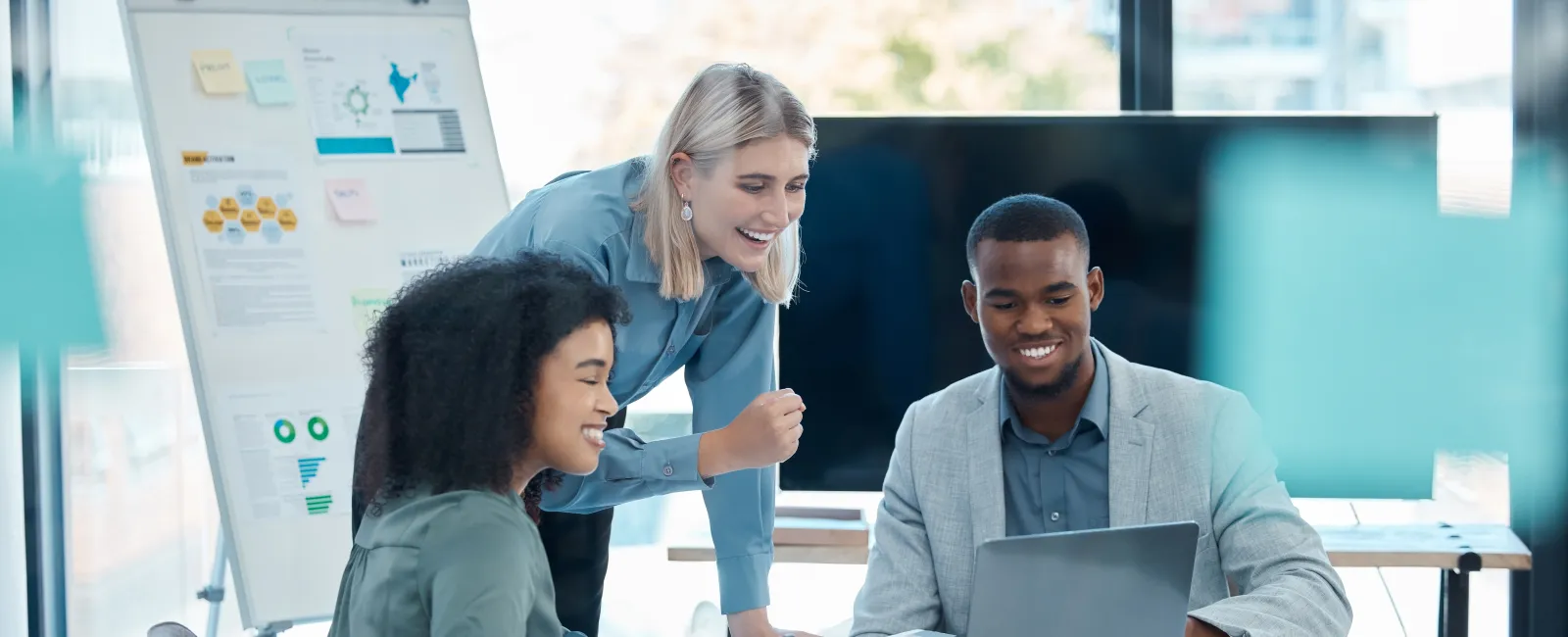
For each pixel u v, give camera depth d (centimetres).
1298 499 262
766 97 161
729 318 193
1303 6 272
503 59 292
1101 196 255
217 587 261
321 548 231
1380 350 256
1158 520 169
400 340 119
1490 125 263
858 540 238
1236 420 173
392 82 246
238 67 237
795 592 288
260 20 240
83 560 288
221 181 233
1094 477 174
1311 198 254
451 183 247
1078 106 286
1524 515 262
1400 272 255
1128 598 123
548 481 139
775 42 296
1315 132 253
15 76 277
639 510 293
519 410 115
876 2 293
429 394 115
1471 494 259
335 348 236
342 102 242
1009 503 177
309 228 237
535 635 113
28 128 279
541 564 114
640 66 295
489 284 117
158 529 290
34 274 282
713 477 168
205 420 227
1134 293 256
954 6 291
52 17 280
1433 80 269
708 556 238
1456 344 256
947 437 178
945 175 255
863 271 257
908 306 256
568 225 170
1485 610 274
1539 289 256
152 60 233
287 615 227
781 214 163
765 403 163
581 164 295
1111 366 176
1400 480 258
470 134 251
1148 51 276
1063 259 166
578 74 294
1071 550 118
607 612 294
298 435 232
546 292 117
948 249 255
